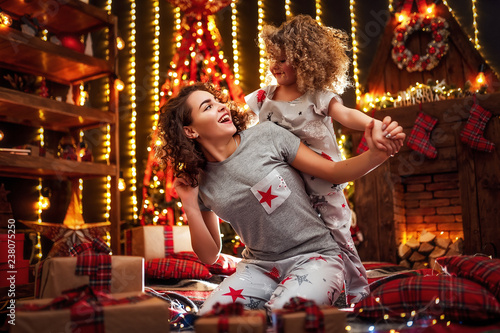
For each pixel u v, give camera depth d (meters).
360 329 1.66
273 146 2.05
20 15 3.79
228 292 1.98
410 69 4.30
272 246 2.02
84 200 4.44
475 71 4.13
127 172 4.66
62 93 4.12
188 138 2.08
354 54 4.52
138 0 4.83
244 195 1.98
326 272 1.91
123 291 1.73
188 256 3.33
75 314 1.41
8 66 3.74
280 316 1.40
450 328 1.64
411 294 1.73
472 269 1.86
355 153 4.14
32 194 3.92
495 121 3.75
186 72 4.48
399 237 4.07
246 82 4.62
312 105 2.08
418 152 3.96
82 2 3.73
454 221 4.05
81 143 3.93
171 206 4.27
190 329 1.82
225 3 4.51
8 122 3.82
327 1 4.57
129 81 4.77
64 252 3.59
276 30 2.11
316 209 2.15
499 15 4.14
